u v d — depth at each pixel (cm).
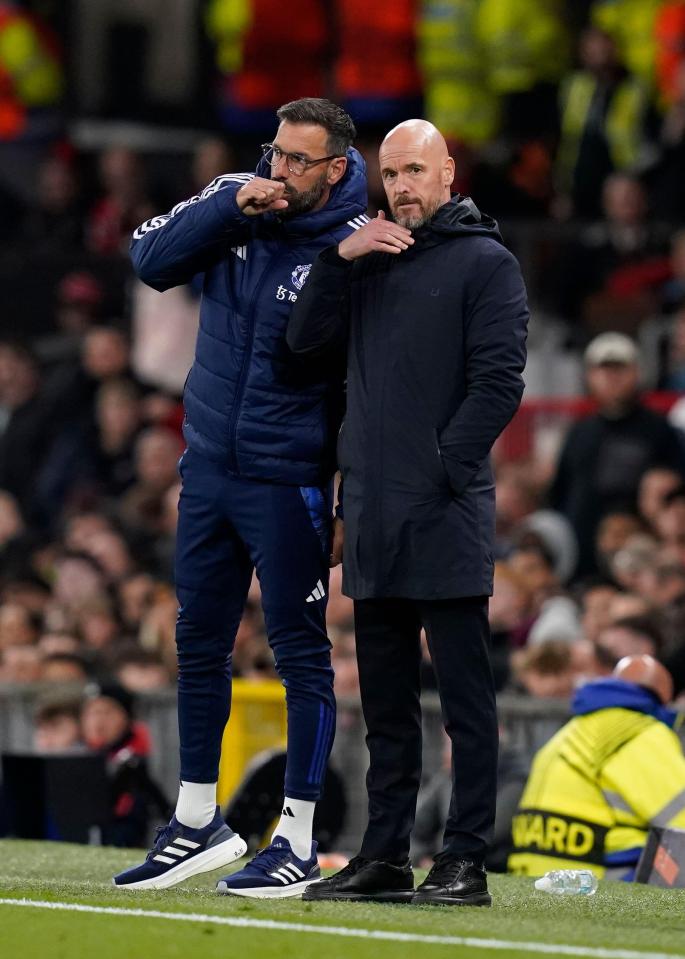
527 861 2483
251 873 1950
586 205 4950
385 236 1877
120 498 4850
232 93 5722
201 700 2023
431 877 1911
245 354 1958
